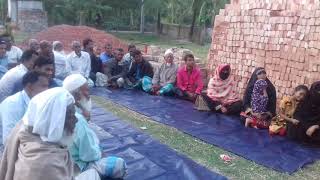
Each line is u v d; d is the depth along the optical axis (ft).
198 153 17.02
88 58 31.04
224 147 17.67
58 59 28.91
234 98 24.23
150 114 23.15
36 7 74.64
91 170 11.65
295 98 19.58
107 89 30.63
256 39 25.14
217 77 24.32
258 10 24.99
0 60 25.02
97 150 12.16
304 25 22.15
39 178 7.63
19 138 8.23
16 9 76.28
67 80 12.84
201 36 87.71
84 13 91.61
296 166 15.75
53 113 7.93
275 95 21.45
